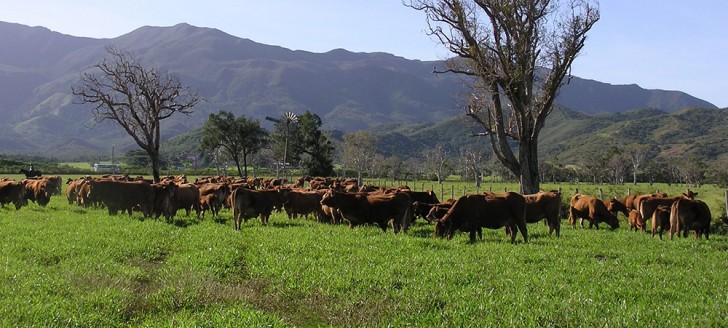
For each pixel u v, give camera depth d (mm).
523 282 12266
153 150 50281
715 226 26703
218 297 11578
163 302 11258
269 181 48094
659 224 22016
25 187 32156
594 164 117312
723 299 10984
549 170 115750
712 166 115500
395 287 12133
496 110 37531
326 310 11031
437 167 108438
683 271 13812
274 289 12336
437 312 10305
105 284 12148
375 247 16359
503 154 37844
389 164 115375
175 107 53344
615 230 25266
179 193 27266
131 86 54562
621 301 10922
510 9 35031
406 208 22578
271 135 96312
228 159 110000
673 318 9672
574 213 27391
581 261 14992
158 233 19250
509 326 9422
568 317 9766
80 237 17625
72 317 9664
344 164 104500
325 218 27203
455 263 14211
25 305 10023
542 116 37094
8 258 13844
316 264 14047
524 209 19797
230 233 19797
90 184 27438
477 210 19422
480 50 36875
